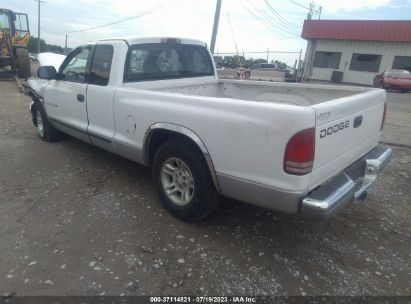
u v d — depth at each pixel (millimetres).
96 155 5484
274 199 2732
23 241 3191
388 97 16938
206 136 3043
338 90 4156
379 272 2943
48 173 4738
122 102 3896
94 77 4406
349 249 3244
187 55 4824
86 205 3879
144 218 3639
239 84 5195
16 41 15789
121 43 4035
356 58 25422
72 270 2830
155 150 3859
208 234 3385
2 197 4020
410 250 3268
